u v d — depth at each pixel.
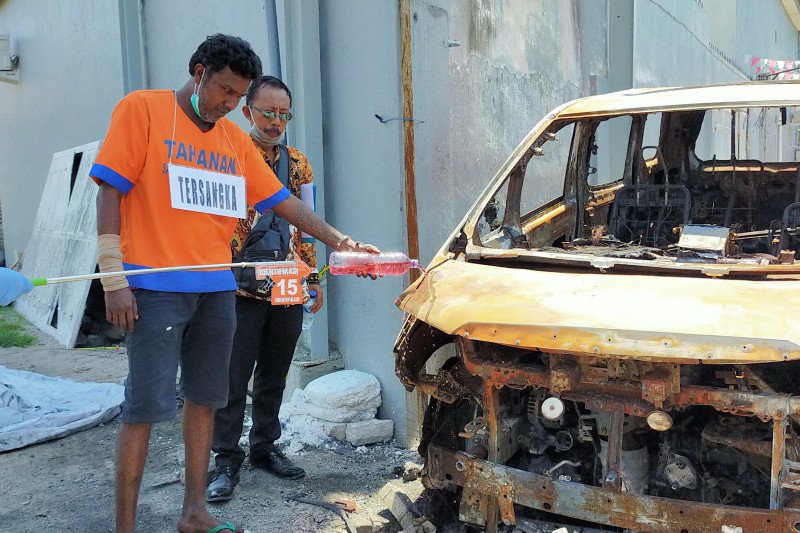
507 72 5.64
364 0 4.26
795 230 3.62
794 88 3.71
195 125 2.85
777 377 2.76
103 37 6.99
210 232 2.90
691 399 2.55
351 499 3.60
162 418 2.76
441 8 4.57
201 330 2.98
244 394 3.57
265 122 3.47
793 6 19.27
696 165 4.85
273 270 2.91
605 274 2.96
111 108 6.99
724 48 14.41
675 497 2.88
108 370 5.71
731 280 2.78
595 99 4.04
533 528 2.90
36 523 3.31
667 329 2.47
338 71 4.50
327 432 4.29
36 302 7.89
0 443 4.11
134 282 2.73
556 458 3.10
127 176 2.69
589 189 4.69
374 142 4.31
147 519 3.34
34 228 8.68
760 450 2.63
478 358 2.91
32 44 8.91
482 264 3.27
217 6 5.32
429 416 3.26
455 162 4.81
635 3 8.12
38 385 5.06
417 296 3.13
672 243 4.08
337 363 4.71
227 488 3.52
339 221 4.64
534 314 2.66
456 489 3.21
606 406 2.67
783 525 2.43
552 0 6.56
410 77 4.12
